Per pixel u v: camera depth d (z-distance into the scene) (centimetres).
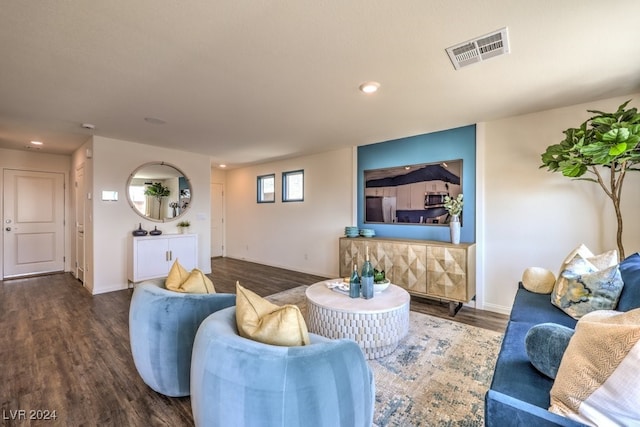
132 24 166
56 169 548
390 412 171
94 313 335
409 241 375
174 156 504
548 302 221
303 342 124
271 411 102
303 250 564
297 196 580
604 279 182
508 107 298
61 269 553
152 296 187
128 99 276
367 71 221
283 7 151
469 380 202
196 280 206
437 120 340
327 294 267
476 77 230
